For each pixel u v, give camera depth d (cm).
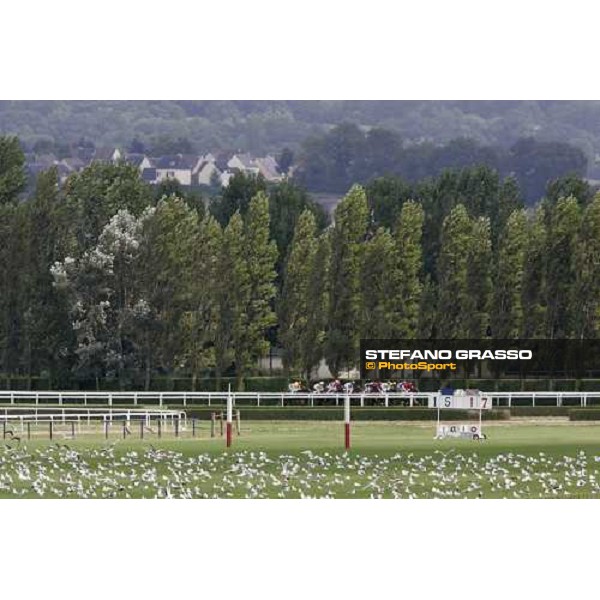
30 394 12875
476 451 9306
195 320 15350
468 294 15250
